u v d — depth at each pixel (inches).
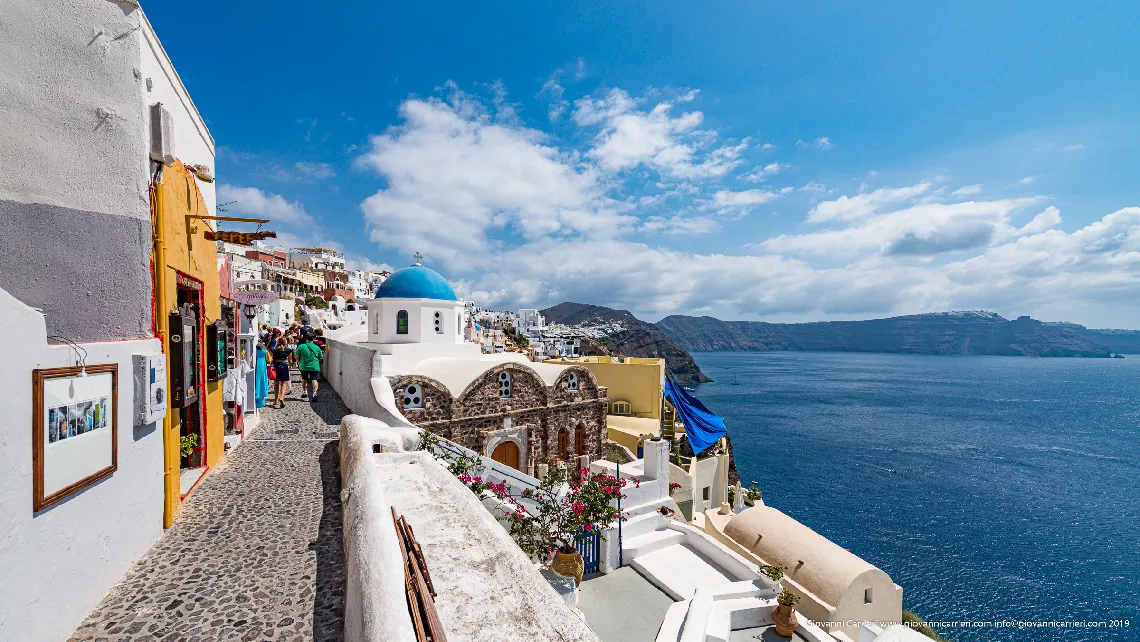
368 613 153.3
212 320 409.7
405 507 306.5
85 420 197.8
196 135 385.4
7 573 152.5
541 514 490.3
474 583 217.0
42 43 219.8
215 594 220.7
